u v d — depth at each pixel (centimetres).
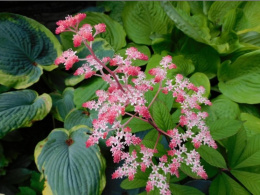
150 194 32
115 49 58
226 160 42
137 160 35
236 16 60
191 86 32
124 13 59
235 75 52
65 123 48
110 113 28
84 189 39
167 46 58
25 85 48
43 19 69
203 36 54
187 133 32
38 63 51
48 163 41
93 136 32
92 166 41
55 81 56
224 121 35
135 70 29
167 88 32
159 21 60
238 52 55
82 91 50
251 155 37
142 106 28
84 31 27
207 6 64
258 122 45
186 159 31
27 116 44
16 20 51
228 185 37
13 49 49
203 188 44
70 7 71
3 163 46
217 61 54
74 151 42
